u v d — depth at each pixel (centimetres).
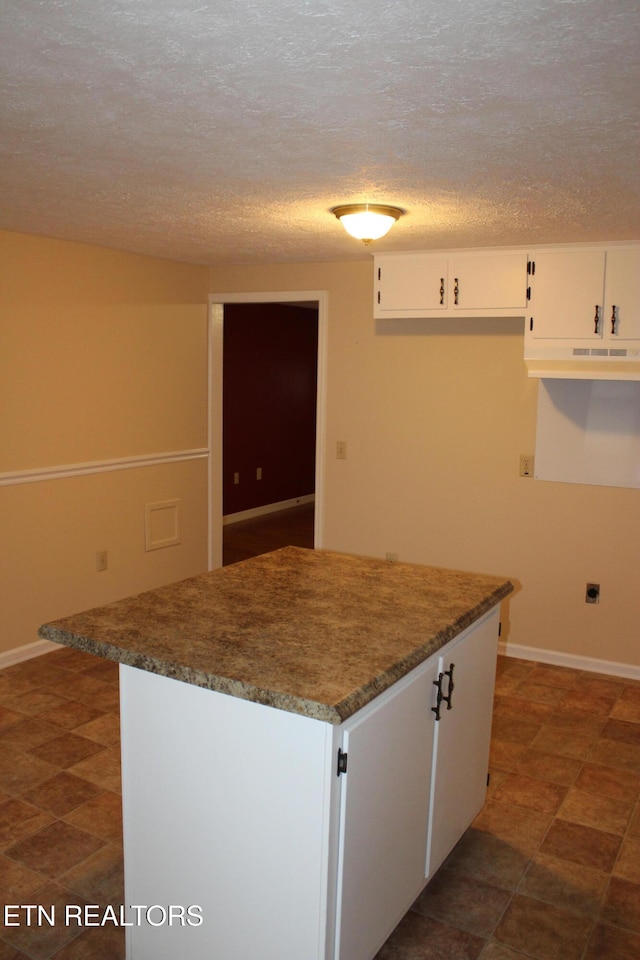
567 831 279
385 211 296
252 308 798
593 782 313
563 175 245
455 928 230
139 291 466
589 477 416
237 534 752
